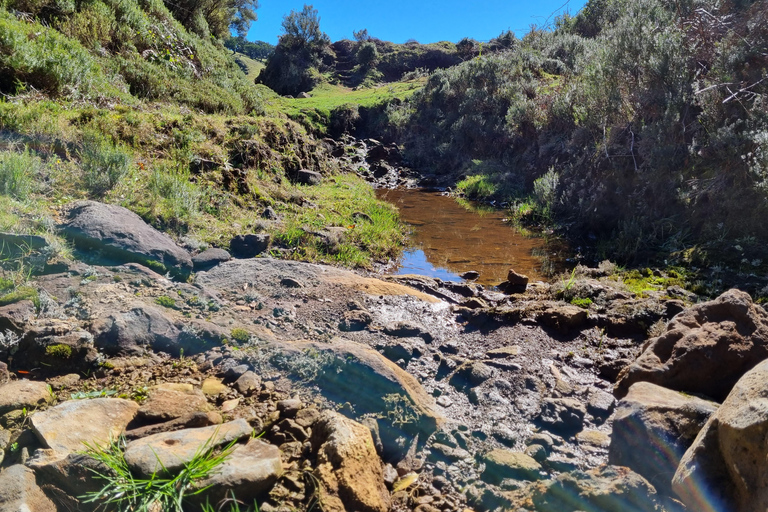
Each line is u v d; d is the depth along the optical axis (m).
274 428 2.69
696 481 2.12
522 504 2.17
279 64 40.00
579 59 15.48
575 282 5.55
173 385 2.98
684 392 3.02
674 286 5.80
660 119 9.09
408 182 17.16
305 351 3.38
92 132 6.77
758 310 3.49
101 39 11.63
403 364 3.65
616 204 9.23
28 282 3.78
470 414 3.14
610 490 2.07
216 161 7.93
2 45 8.20
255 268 5.06
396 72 41.47
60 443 2.31
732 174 7.51
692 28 9.84
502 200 13.38
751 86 8.05
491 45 38.12
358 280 5.09
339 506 2.14
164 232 5.68
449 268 7.15
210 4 24.08
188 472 2.12
